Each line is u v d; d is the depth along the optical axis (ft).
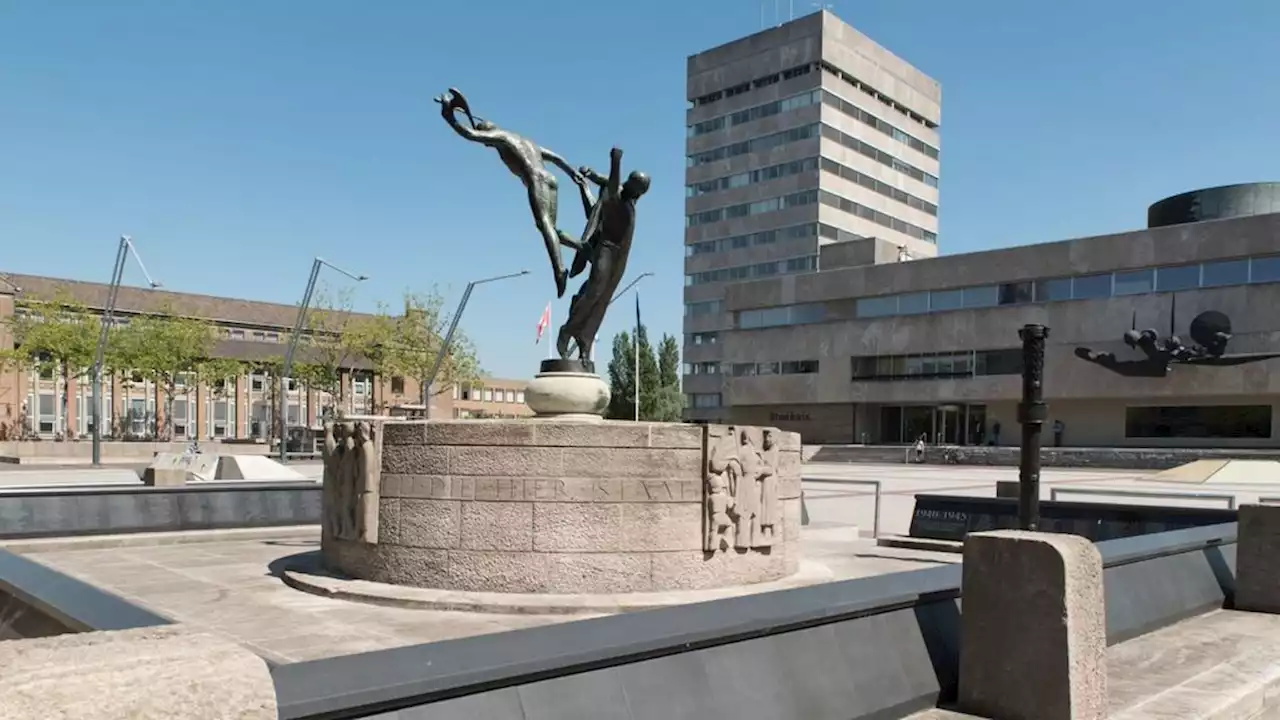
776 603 15.92
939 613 18.38
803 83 274.98
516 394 390.63
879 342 192.24
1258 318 145.18
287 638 24.35
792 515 32.96
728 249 289.33
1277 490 79.92
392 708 10.21
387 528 30.48
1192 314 151.64
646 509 29.14
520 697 11.48
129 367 197.57
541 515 28.68
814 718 14.78
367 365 272.72
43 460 155.53
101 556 40.40
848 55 278.26
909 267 187.32
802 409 208.33
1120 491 53.47
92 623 13.16
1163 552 27.20
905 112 301.43
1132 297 158.40
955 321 181.57
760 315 213.05
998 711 16.31
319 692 9.60
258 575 34.76
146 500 46.83
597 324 35.22
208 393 255.50
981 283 177.17
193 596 30.30
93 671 7.48
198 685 7.88
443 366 217.36
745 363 214.69
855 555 44.19
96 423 140.46
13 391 226.58
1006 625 16.33
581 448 28.86
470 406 367.66
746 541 30.63
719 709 13.51
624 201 34.14
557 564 28.60
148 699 7.58
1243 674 20.92
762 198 281.74
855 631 16.48
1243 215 156.56
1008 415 179.52
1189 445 155.74
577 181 36.55
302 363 224.12
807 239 271.49
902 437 197.47
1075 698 15.64
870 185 285.84
